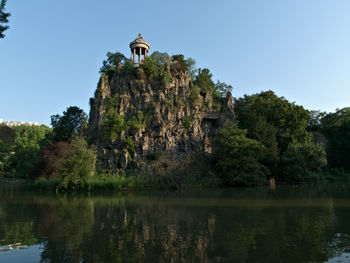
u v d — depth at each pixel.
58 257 12.08
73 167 49.97
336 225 17.33
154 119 65.69
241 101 89.12
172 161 60.06
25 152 91.44
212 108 77.81
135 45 81.62
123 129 63.06
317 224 17.70
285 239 14.34
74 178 49.38
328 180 68.38
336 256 11.49
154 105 67.19
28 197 40.47
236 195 37.47
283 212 22.42
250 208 25.03
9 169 108.12
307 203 27.45
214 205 27.69
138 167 58.97
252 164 55.78
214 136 71.00
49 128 127.62
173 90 71.81
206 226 17.83
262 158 61.16
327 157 83.62
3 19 15.94
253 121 67.56
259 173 56.53
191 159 62.50
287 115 72.00
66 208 27.81
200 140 68.81
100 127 65.06
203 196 37.16
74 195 43.06
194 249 12.88
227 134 58.75
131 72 74.25
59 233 16.70
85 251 12.91
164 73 72.12
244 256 11.73
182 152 65.56
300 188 46.97
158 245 13.68
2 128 138.00
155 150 63.41
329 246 12.98
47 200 35.94
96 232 16.78
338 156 84.38
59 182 53.12
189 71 87.25
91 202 32.72
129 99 70.06
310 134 72.38
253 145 57.44
